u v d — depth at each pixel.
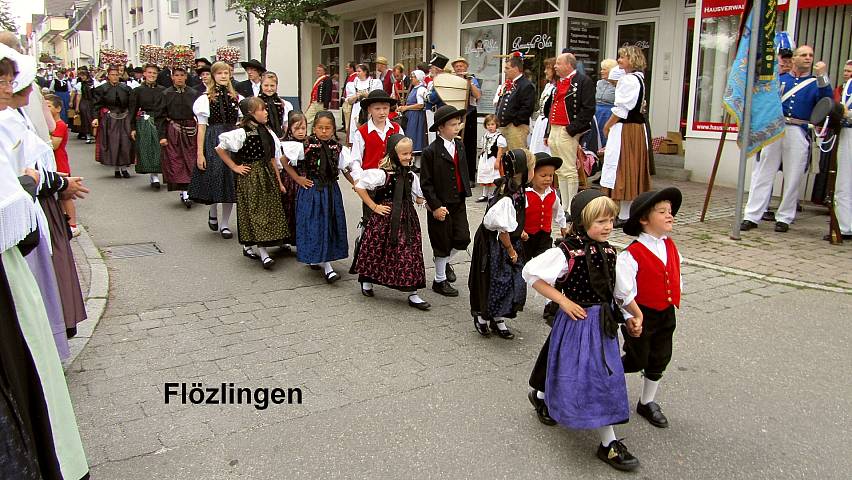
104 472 3.19
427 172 5.42
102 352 4.56
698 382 4.14
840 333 4.85
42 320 2.79
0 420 2.43
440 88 10.72
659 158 11.20
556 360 3.36
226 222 7.86
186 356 4.51
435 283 5.89
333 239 6.16
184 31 30.08
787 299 5.53
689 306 5.39
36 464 2.55
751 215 7.81
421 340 4.83
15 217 2.57
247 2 15.55
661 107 11.51
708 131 10.27
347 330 5.01
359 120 12.04
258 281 6.21
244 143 6.44
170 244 7.54
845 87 7.35
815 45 9.22
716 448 3.44
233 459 3.31
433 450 3.40
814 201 8.59
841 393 4.00
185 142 9.50
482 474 3.20
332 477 3.17
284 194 6.81
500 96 9.95
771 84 7.09
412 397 3.96
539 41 12.32
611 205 3.27
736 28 9.74
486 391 4.05
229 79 7.83
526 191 4.86
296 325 5.10
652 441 3.51
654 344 3.58
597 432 3.60
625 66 7.68
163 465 3.25
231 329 5.01
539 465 3.28
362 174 5.42
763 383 4.12
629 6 11.78
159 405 3.84
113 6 44.44
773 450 3.42
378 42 17.20
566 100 8.04
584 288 3.30
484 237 4.70
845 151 7.02
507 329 4.89
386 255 5.47
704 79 10.21
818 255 6.73
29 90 3.28
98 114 12.17
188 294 5.81
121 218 8.80
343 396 3.96
